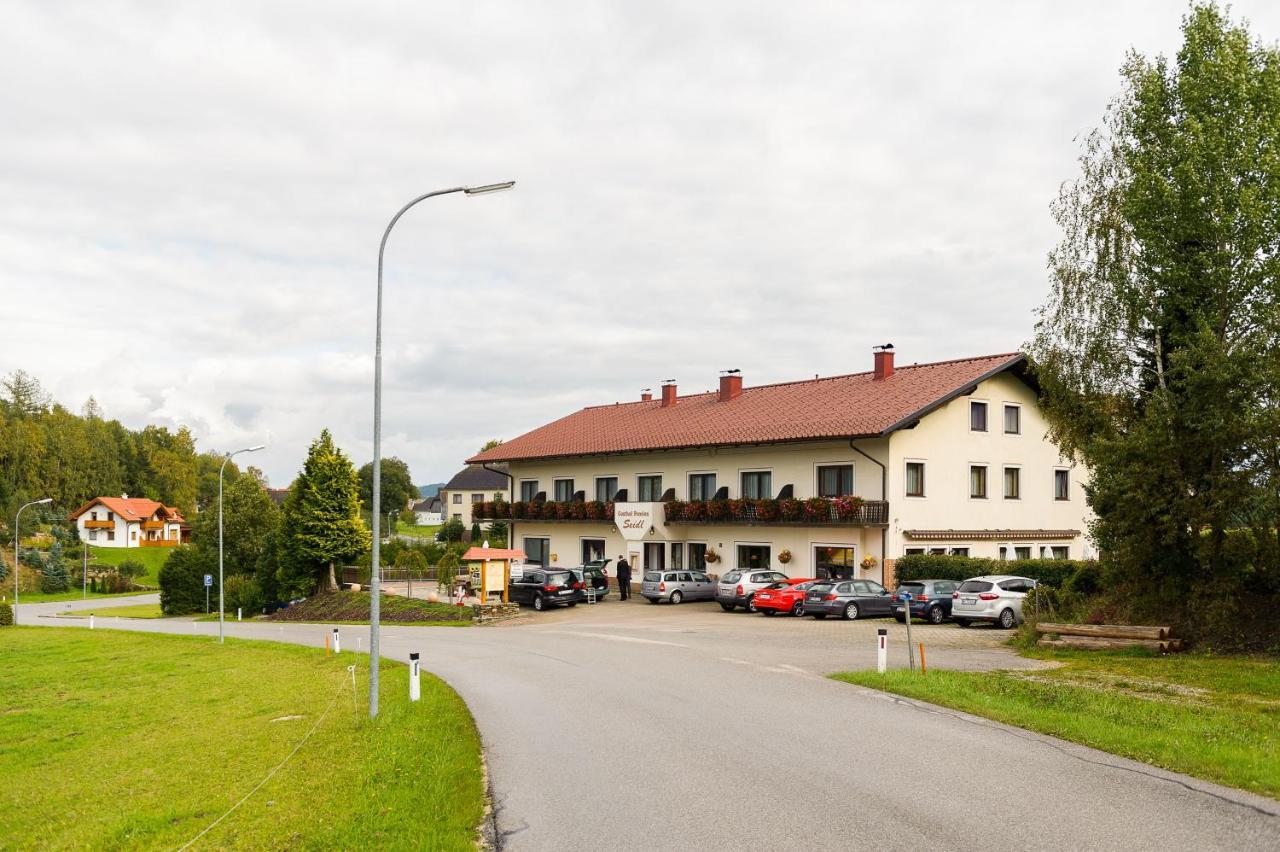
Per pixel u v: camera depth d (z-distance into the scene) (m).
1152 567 21.33
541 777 10.51
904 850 7.52
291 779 11.85
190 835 10.12
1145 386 25.55
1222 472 19.69
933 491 36.31
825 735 12.09
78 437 126.94
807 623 30.61
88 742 17.86
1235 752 10.41
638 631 28.97
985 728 12.45
